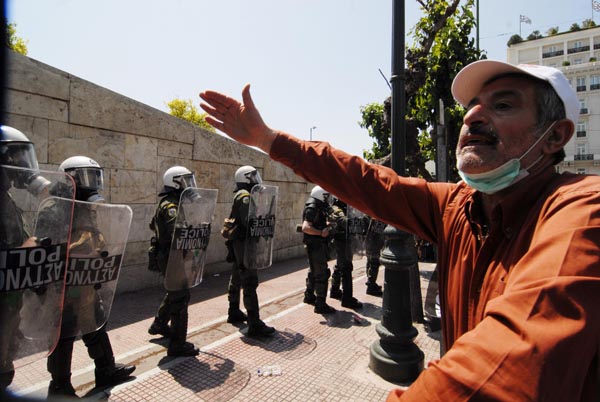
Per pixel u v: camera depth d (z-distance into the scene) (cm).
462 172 109
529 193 100
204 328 477
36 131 454
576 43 5250
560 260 65
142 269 605
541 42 5475
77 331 248
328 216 595
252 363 379
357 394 325
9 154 207
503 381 57
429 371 67
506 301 66
